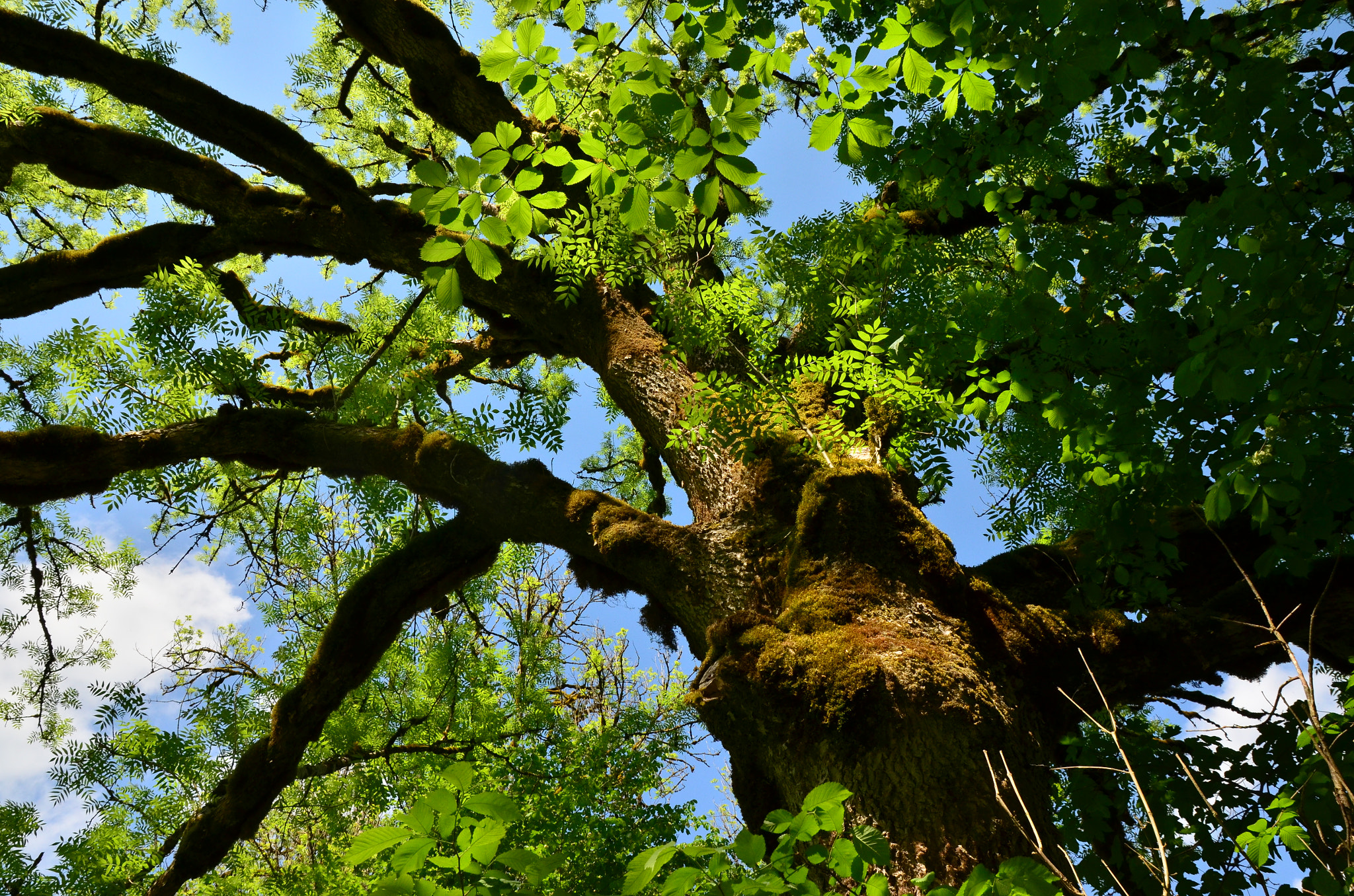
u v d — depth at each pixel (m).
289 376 7.87
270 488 8.44
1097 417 3.53
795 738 3.26
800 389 4.82
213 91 6.35
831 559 3.71
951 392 4.41
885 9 3.08
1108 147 5.38
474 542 5.51
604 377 5.80
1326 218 3.07
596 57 2.84
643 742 6.87
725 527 4.28
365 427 5.93
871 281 4.87
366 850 1.48
